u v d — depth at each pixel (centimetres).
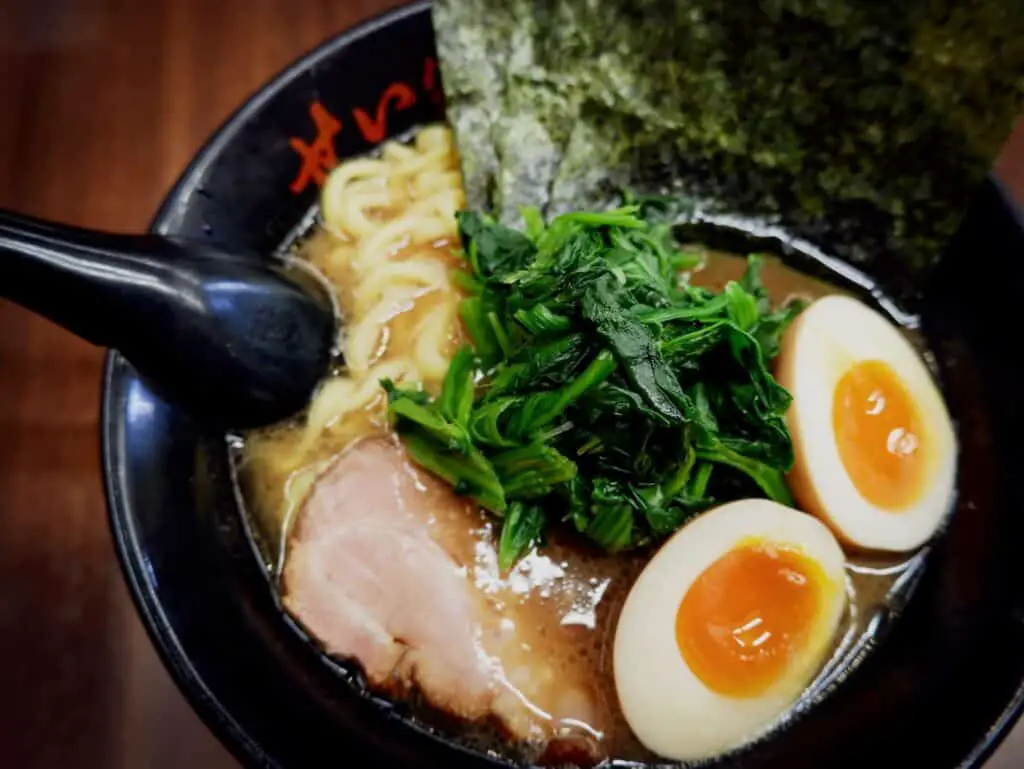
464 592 19
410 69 22
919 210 20
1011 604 16
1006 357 18
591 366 18
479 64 21
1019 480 18
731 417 19
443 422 19
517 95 21
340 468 20
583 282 18
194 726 20
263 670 17
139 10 27
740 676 17
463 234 21
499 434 19
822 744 16
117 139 26
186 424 19
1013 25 17
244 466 20
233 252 20
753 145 21
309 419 21
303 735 16
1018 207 19
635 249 20
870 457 19
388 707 18
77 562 21
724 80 20
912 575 19
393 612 19
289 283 21
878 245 21
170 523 18
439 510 20
